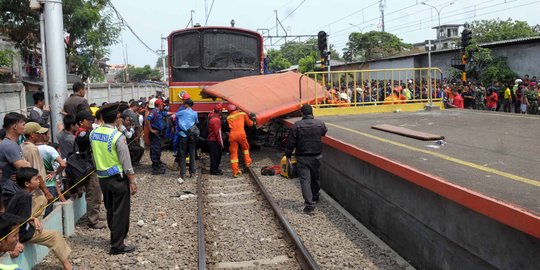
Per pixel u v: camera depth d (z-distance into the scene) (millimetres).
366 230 6754
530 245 3561
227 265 5676
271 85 12672
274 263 5699
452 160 5797
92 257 5973
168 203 8570
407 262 5531
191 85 13852
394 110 13094
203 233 6480
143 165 12617
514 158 5832
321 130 7703
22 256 5098
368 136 8344
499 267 3943
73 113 8883
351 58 51344
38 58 27828
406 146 7043
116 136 5852
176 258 5891
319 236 6480
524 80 18359
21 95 12820
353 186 7688
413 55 31484
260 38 14297
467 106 17359
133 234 6820
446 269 4801
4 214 4465
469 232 4355
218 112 11328
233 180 10531
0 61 17344
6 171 5656
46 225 5945
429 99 13305
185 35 13852
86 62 25438
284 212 7719
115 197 5949
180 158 10648
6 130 5863
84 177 6809
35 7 9703
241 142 11094
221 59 13992
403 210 5805
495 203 3783
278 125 14672
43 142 6762
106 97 23422
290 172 9672
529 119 10164
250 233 6836
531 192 4137
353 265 5410
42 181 5977
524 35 39500
